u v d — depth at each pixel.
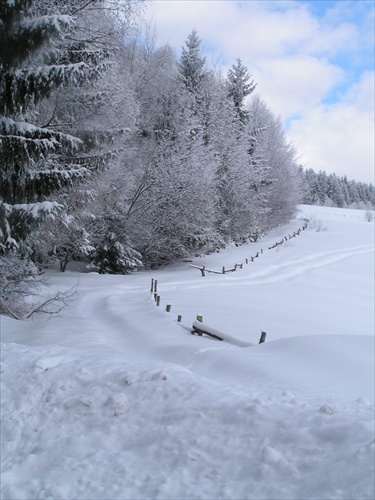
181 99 34.41
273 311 17.03
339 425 3.43
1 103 8.87
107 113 15.82
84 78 9.59
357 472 2.88
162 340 10.77
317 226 55.69
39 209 8.80
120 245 28.38
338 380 7.05
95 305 17.56
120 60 22.52
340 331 14.62
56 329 12.04
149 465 3.48
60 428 4.20
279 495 2.88
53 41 8.98
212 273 28.67
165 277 26.31
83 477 3.40
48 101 13.19
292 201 56.12
